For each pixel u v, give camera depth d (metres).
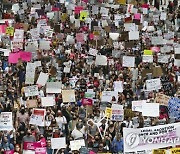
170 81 52.25
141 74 52.84
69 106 45.72
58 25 65.00
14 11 72.62
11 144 41.91
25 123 43.97
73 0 75.00
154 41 60.66
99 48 60.81
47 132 42.72
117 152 42.00
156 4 80.62
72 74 53.16
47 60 55.91
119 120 44.22
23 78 51.06
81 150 41.59
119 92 48.94
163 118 44.69
